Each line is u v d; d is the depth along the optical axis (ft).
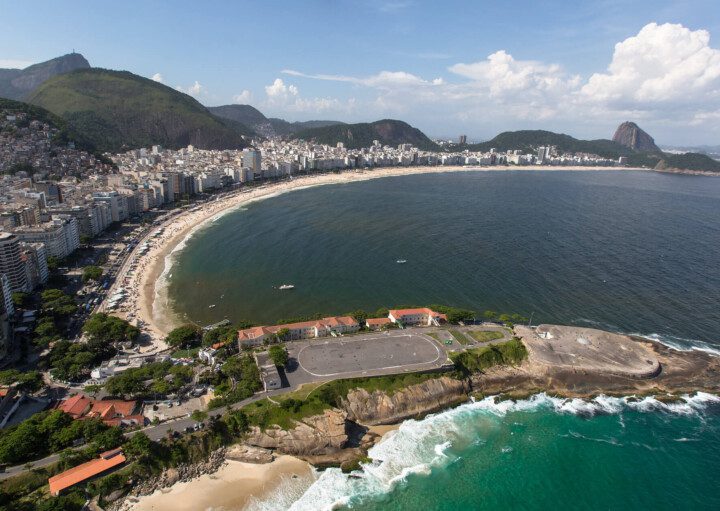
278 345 561.84
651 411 513.86
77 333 622.95
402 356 551.18
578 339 627.87
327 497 379.76
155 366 510.58
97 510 346.74
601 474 420.36
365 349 564.30
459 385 524.11
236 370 499.10
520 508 380.37
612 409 515.50
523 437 466.29
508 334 629.51
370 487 392.47
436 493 390.01
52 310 639.35
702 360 605.31
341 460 420.36
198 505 363.76
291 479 396.78
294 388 478.59
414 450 440.04
